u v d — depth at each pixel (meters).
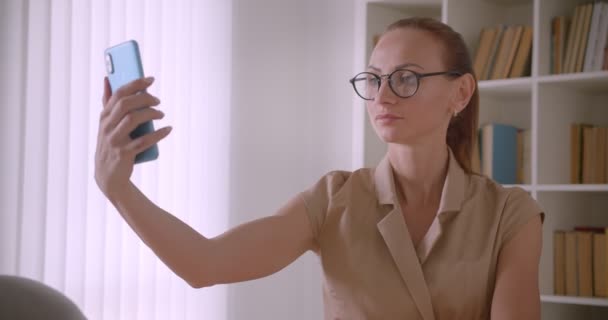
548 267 3.06
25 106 3.22
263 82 4.04
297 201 1.36
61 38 3.29
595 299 2.89
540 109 3.04
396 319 1.29
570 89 3.20
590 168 3.10
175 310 3.64
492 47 3.25
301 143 4.08
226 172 3.84
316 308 4.04
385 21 3.62
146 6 3.54
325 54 4.05
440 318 1.28
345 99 3.97
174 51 3.63
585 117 3.30
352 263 1.32
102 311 3.35
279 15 4.10
